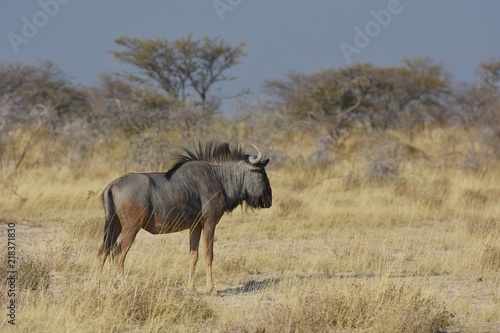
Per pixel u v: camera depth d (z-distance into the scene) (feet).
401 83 491.72
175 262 118.93
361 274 121.80
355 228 170.40
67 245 131.75
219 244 148.25
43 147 302.04
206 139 276.82
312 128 383.45
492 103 393.09
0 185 213.46
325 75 431.43
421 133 434.30
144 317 89.45
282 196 212.23
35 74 465.47
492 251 127.34
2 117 283.18
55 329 83.56
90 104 443.32
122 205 102.89
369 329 84.99
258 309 91.61
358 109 429.38
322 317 87.25
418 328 85.10
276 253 134.72
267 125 305.94
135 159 270.46
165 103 314.55
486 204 215.51
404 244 148.36
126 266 117.29
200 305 92.79
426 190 221.05
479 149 340.39
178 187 105.91
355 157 302.25
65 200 196.75
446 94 523.29
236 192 112.27
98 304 90.17
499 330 89.61
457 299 101.76
